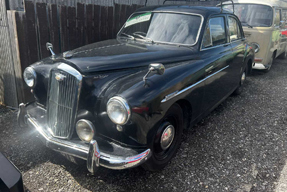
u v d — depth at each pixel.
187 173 2.99
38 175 2.82
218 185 2.82
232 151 3.50
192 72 3.08
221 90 4.20
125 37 4.03
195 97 3.23
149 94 2.39
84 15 5.08
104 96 2.46
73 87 2.48
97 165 2.32
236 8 7.66
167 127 2.79
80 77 2.45
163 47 3.41
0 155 2.23
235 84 5.05
